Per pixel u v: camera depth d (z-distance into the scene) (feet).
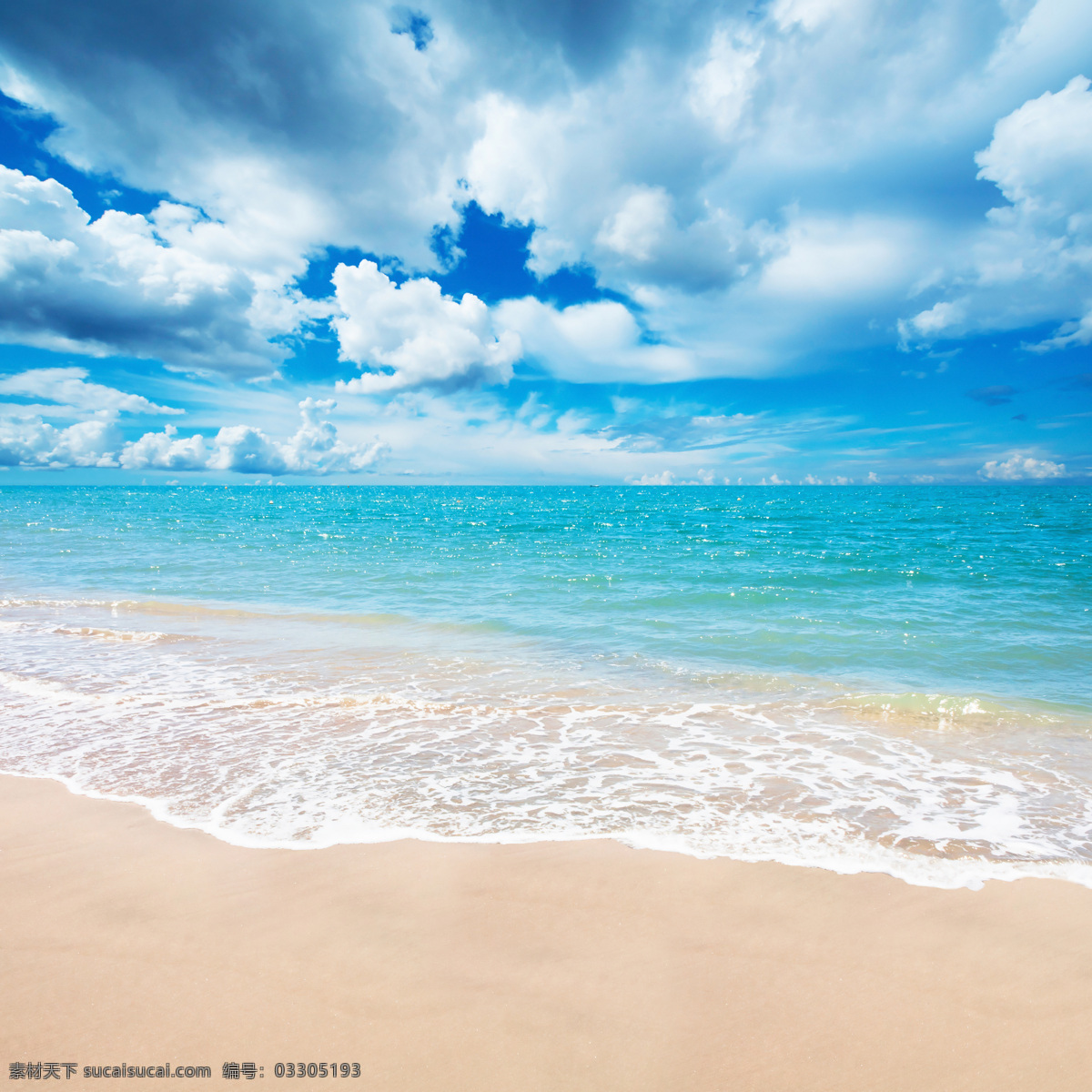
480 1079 8.22
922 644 33.94
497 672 28.66
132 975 9.90
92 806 15.51
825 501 258.16
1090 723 22.48
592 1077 8.28
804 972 10.14
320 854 13.46
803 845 14.11
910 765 18.81
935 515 151.43
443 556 73.67
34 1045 8.61
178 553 74.69
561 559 70.85
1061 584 52.60
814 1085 8.18
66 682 26.12
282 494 444.96
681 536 101.81
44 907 11.55
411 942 10.71
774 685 26.96
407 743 20.18
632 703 24.53
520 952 10.53
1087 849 14.03
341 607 43.88
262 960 10.24
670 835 14.49
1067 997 9.61
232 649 32.30
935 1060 8.56
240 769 17.89
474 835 14.37
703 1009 9.39
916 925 11.34
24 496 311.27
